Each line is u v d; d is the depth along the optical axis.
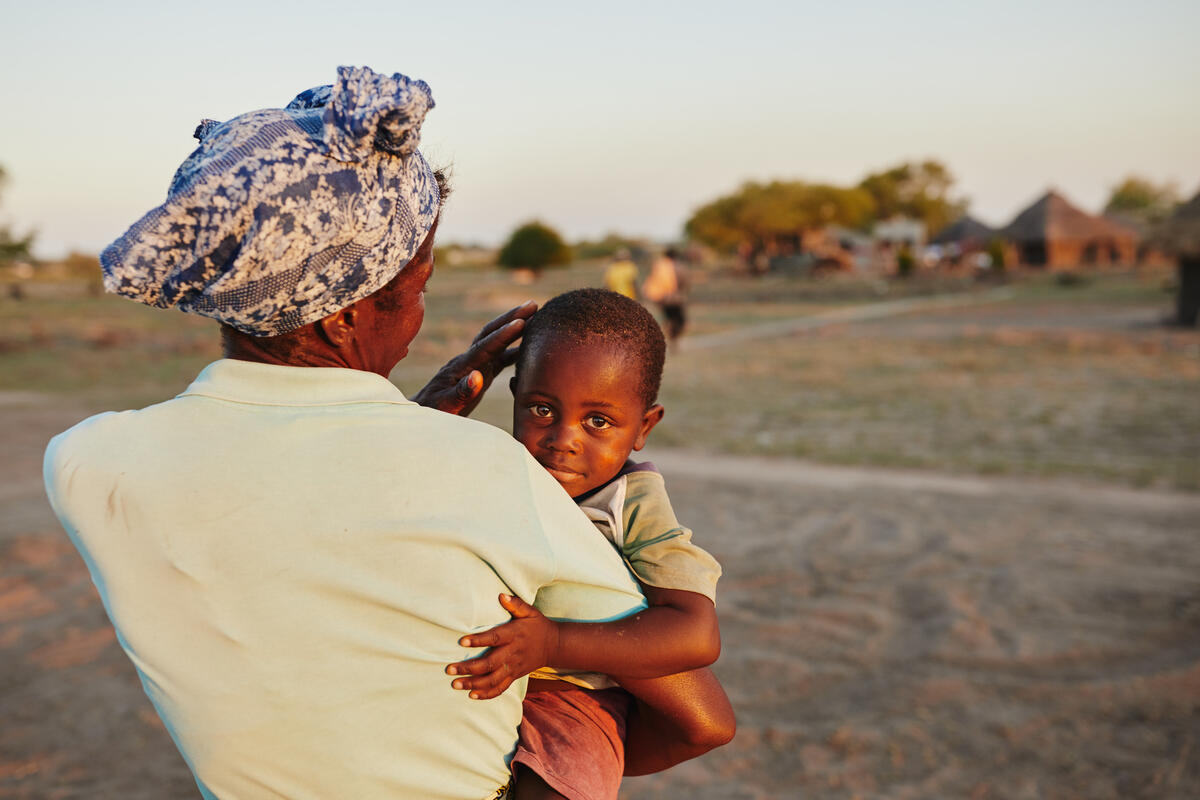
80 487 1.17
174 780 3.93
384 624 1.14
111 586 1.16
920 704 4.55
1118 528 7.26
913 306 37.78
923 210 100.50
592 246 104.44
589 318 1.48
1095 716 4.42
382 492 1.15
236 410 1.19
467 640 1.16
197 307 1.15
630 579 1.35
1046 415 12.24
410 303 1.33
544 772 1.29
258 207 1.08
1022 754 4.12
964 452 10.11
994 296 43.47
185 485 1.14
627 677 1.32
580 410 1.46
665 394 14.32
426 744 1.18
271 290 1.12
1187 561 6.45
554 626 1.26
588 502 1.49
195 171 1.10
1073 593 5.87
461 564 1.16
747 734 4.33
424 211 1.23
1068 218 65.50
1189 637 5.21
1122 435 10.92
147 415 1.21
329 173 1.11
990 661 4.97
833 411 12.80
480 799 1.25
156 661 1.16
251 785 1.18
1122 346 20.02
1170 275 53.78
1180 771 3.94
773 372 16.91
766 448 10.30
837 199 75.56
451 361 1.66
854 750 4.17
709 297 44.72
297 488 1.14
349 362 1.30
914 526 7.34
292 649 1.13
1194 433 10.90
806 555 6.68
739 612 5.67
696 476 9.08
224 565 1.13
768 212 73.12
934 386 15.00
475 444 1.21
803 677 4.85
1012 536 7.07
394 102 1.09
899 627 5.44
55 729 4.30
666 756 1.48
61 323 25.47
